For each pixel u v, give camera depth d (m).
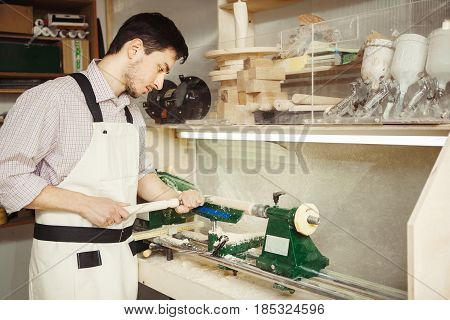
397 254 1.52
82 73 1.51
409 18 1.44
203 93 1.94
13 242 3.20
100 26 3.32
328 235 1.61
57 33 3.14
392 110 1.34
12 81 3.08
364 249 1.58
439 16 1.37
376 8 1.71
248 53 1.74
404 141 1.29
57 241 1.44
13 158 1.35
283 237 1.35
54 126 1.39
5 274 3.07
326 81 1.58
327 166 1.72
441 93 1.27
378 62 1.36
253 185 1.91
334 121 1.44
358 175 1.64
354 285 1.31
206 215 1.62
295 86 1.67
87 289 1.45
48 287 1.45
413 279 1.07
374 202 1.60
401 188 1.53
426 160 1.46
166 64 1.50
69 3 3.20
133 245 1.65
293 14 2.03
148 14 1.48
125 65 1.47
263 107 1.67
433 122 1.20
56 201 1.38
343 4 1.83
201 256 1.58
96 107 1.47
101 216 1.41
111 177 1.50
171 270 1.59
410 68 1.28
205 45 2.10
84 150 1.44
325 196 1.72
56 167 1.44
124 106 1.58
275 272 1.35
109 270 1.49
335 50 1.54
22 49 3.01
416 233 1.06
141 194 1.79
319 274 1.38
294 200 1.77
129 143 1.56
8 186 1.35
